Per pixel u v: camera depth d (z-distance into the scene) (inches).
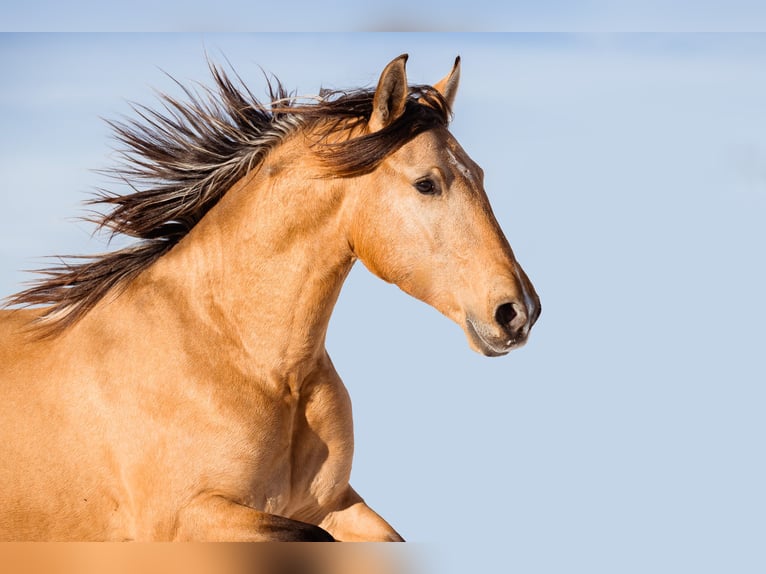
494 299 241.3
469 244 246.8
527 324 241.6
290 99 277.6
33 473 263.6
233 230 267.6
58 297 283.7
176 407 257.6
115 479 261.7
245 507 251.4
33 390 268.5
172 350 261.6
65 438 263.9
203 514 251.3
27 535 264.7
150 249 281.3
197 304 267.0
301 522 251.0
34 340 276.7
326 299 265.0
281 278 261.6
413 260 250.7
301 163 262.4
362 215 254.2
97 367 265.3
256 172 271.6
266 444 260.8
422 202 249.3
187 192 278.7
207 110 282.7
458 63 279.6
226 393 258.5
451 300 249.1
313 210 259.6
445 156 251.6
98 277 279.7
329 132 264.1
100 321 272.4
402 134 251.1
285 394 266.4
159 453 256.8
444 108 262.2
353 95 264.5
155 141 283.9
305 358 266.7
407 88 251.1
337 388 277.6
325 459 275.1
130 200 281.9
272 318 262.4
